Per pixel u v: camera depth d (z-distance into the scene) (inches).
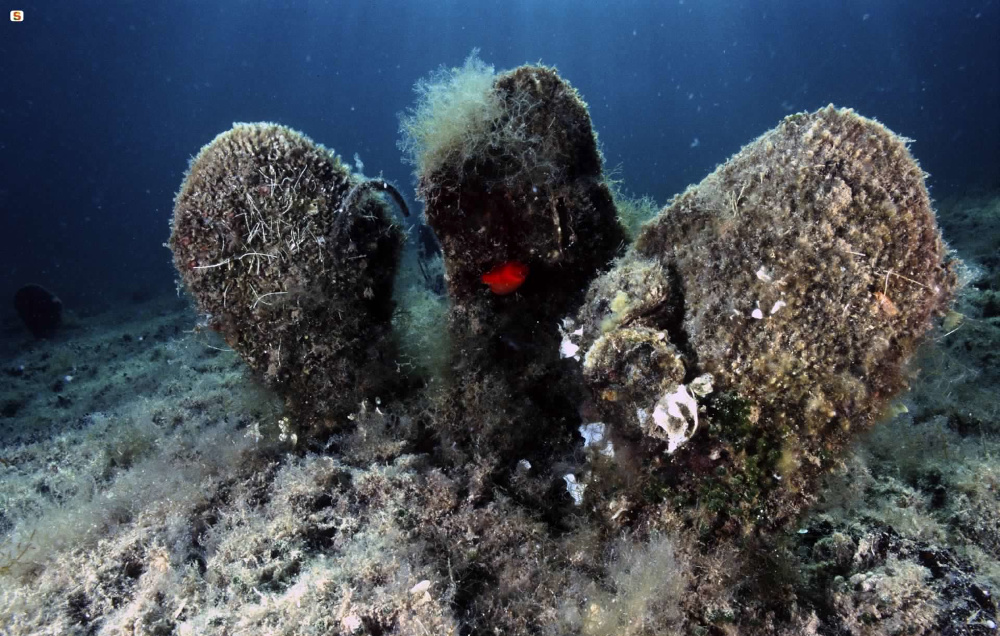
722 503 89.7
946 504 99.9
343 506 111.9
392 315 139.7
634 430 95.6
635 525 97.1
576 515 105.7
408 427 131.5
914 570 83.0
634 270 102.7
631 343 94.0
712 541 90.4
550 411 129.6
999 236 269.0
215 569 99.0
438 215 116.6
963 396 133.3
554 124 115.3
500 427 125.1
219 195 118.6
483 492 114.5
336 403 132.0
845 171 86.6
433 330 133.4
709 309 93.9
